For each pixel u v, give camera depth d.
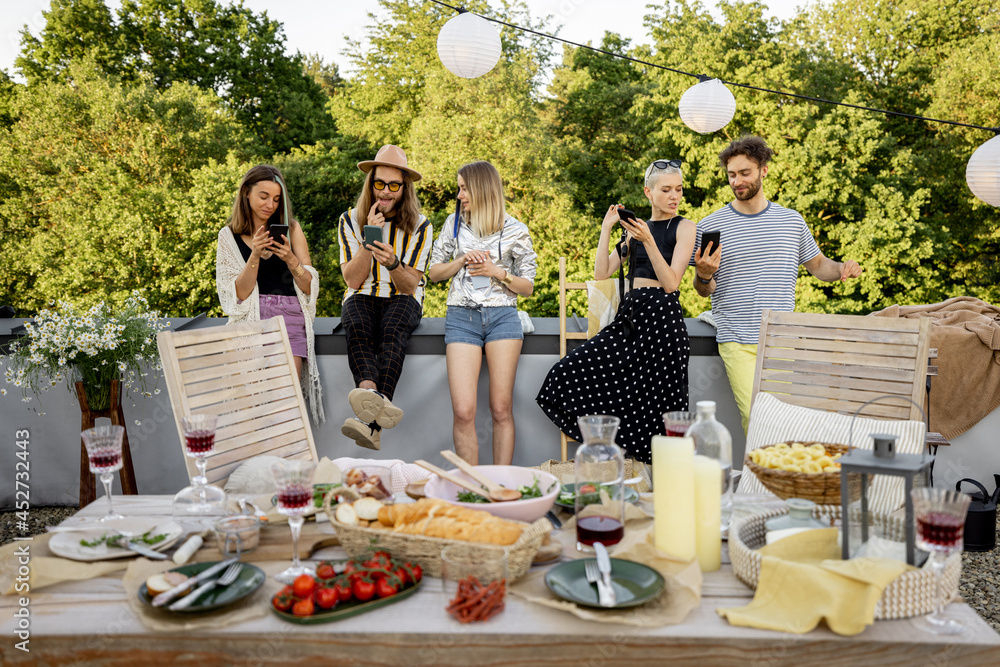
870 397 2.49
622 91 15.83
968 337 3.62
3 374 3.69
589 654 1.19
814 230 14.57
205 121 16.62
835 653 1.18
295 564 1.41
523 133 15.41
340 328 3.72
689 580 1.32
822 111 14.52
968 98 13.93
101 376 3.32
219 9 17.81
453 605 1.24
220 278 3.33
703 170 14.80
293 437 2.53
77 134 16.34
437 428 3.70
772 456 1.74
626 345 3.22
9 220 16.14
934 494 1.21
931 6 14.56
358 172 16.48
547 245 15.29
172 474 3.72
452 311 3.45
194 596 1.25
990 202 4.33
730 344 3.39
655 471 1.44
